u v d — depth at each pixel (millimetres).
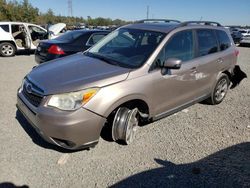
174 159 3875
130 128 4105
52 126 3418
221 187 3326
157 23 5234
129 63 4176
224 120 5367
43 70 4156
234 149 4230
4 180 3285
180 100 4824
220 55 5781
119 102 3688
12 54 13195
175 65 4094
